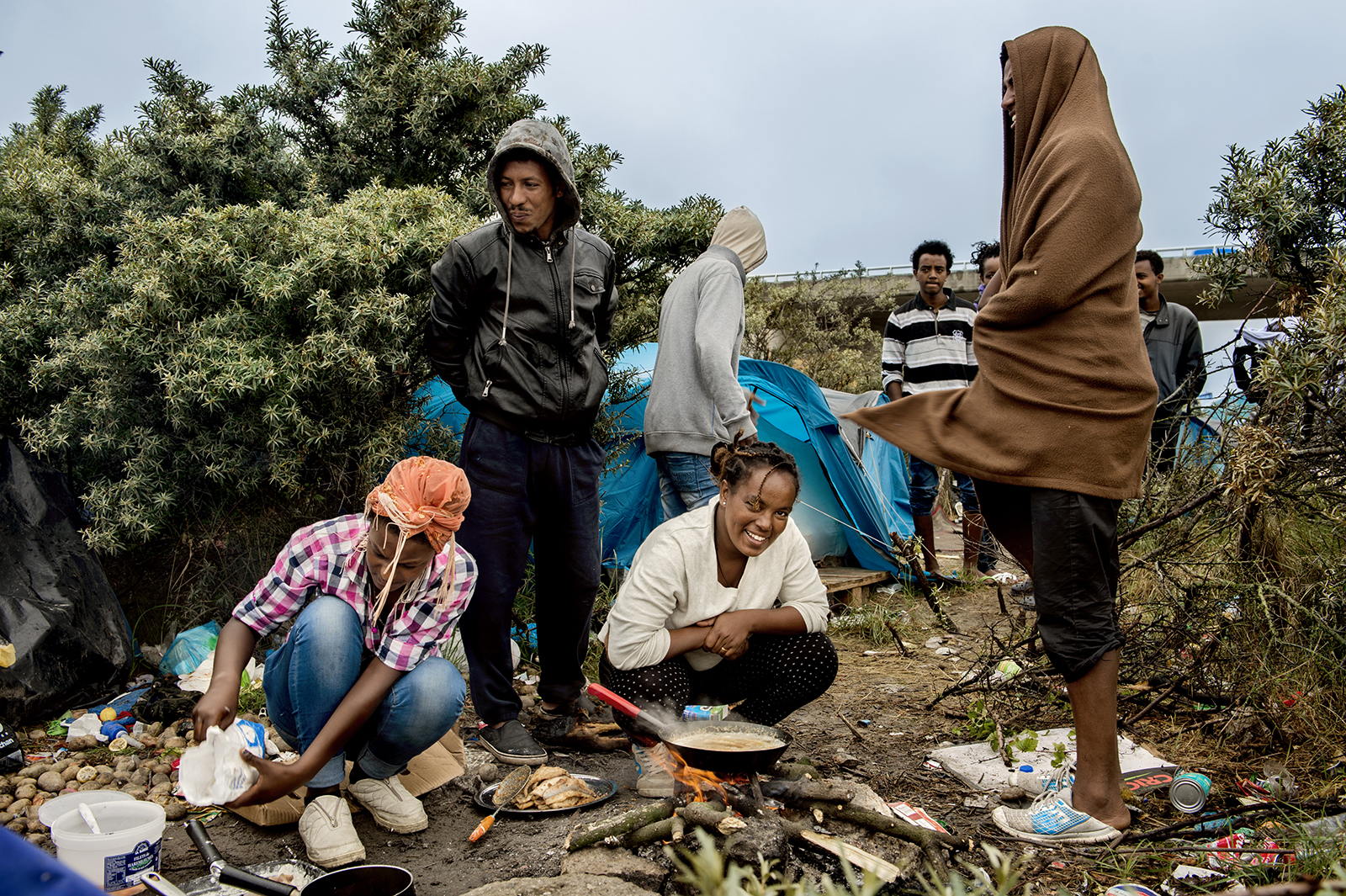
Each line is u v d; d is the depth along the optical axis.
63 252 4.33
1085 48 2.56
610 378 4.82
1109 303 2.41
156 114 4.85
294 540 2.48
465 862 2.37
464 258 3.09
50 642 3.39
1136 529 3.42
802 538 3.04
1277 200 3.26
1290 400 2.95
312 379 3.67
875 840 2.26
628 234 4.91
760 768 2.41
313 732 2.46
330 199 5.07
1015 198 2.63
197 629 3.83
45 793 2.81
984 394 2.57
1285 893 0.96
